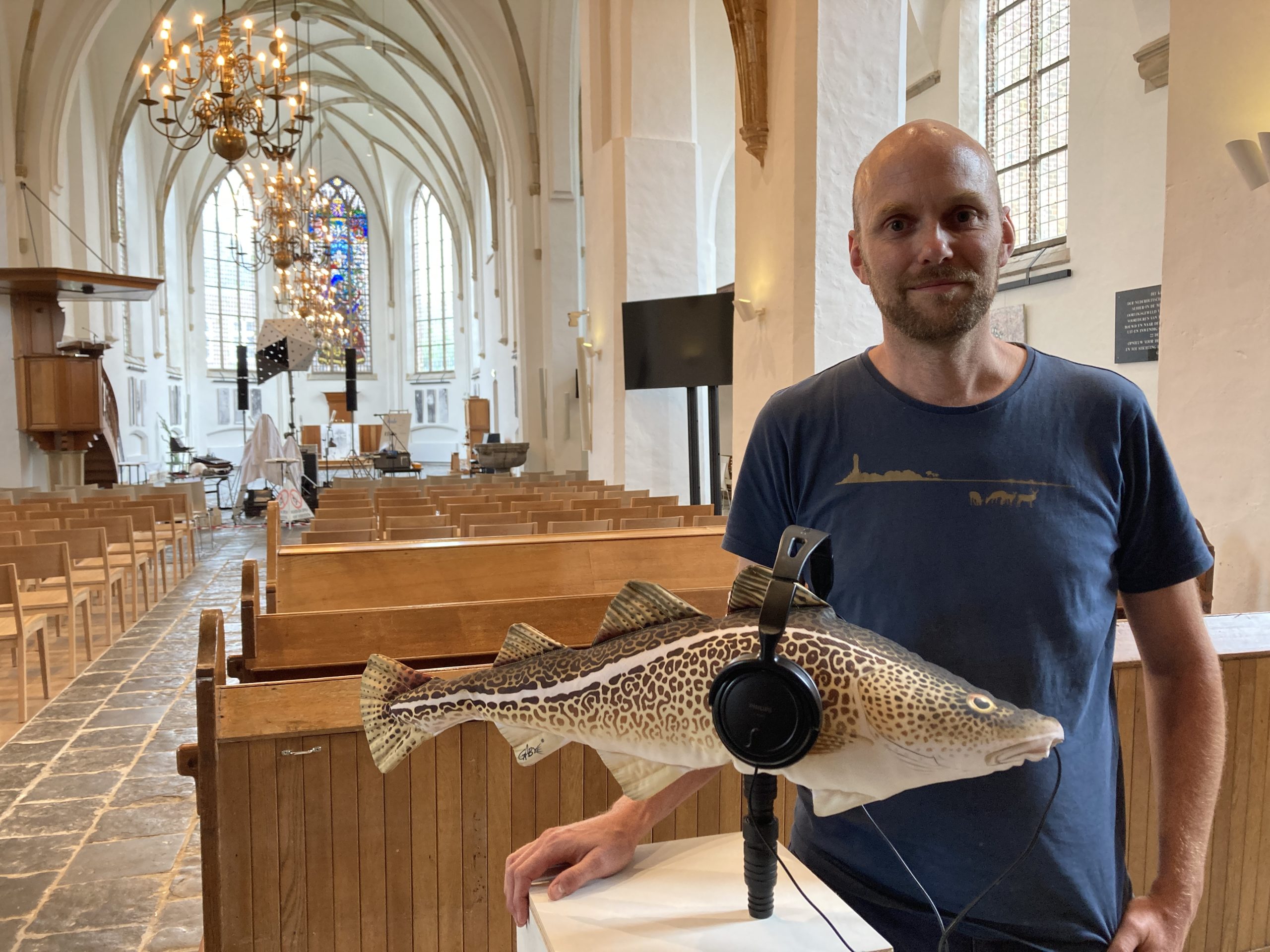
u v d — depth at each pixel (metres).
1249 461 3.94
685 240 11.05
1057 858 1.09
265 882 2.09
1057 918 1.10
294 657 2.94
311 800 2.11
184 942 3.05
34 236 16.33
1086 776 1.12
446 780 2.19
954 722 0.76
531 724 0.92
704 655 0.85
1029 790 1.09
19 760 4.68
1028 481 1.12
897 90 7.20
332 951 2.15
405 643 3.00
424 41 21.78
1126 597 1.27
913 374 1.16
